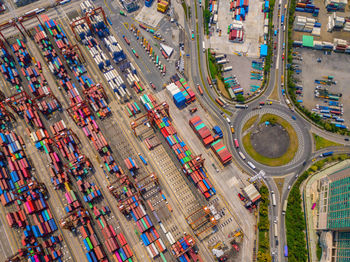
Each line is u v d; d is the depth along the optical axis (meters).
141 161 196.38
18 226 175.50
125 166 194.75
